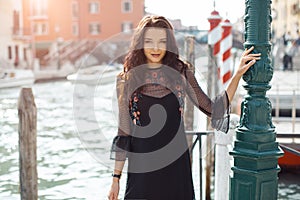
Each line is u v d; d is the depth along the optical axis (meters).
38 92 18.11
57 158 7.24
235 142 2.55
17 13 34.53
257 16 2.41
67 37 40.75
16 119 10.30
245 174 2.49
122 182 5.41
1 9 31.83
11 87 20.31
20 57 34.19
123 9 41.91
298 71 15.79
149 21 2.37
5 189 5.75
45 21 39.06
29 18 37.38
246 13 2.46
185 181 2.41
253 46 2.42
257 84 2.45
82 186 5.86
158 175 2.37
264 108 2.46
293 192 5.63
